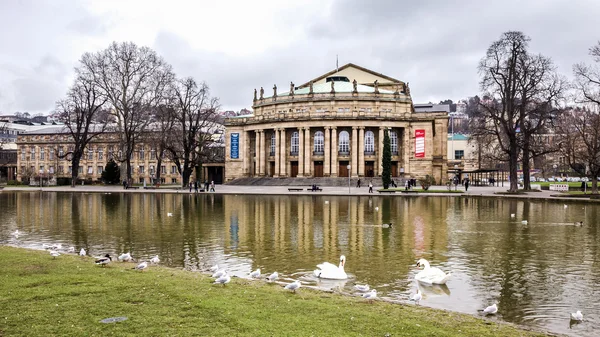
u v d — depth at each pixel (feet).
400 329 48.29
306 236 120.47
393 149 429.79
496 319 58.75
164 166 539.70
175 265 86.69
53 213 175.11
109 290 60.49
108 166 449.48
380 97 433.07
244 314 51.24
